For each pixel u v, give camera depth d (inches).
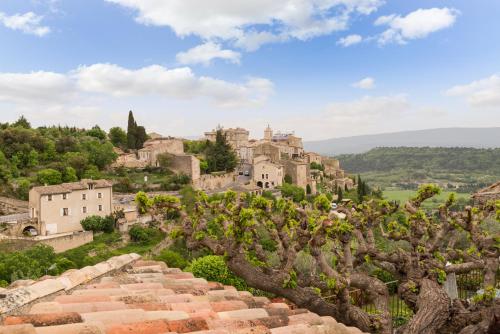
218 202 471.5
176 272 467.2
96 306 279.0
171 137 5216.5
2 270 1649.9
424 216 510.0
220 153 4065.0
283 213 446.9
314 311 432.1
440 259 495.8
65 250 2230.6
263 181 3882.9
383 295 452.1
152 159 3878.0
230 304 320.8
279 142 5305.1
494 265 474.9
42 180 2920.8
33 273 1641.2
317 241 415.8
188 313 281.0
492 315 388.8
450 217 509.0
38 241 2144.4
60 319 239.8
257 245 450.9
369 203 557.6
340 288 407.5
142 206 462.0
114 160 3698.3
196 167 3651.6
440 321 409.7
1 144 3213.6
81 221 2495.1
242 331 247.4
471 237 498.9
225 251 444.8
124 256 464.8
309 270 786.8
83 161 3319.4
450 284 591.2
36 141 3368.6
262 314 305.4
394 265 505.0
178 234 461.4
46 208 2390.5
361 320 415.2
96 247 2279.8
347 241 444.1
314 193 4067.4
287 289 436.1
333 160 5585.6
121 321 253.0
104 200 2618.1
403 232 518.0
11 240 2126.0
